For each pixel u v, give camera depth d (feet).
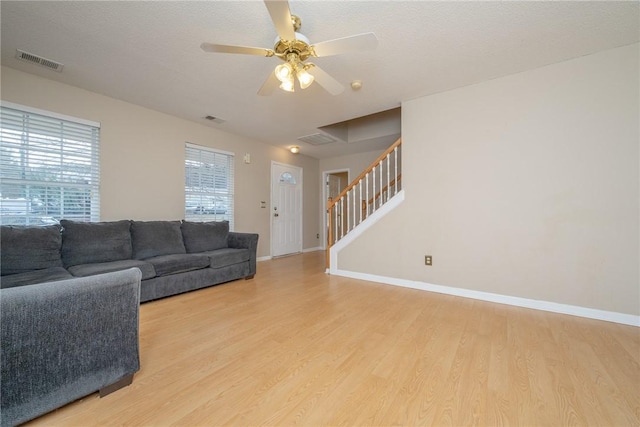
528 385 4.46
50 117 8.64
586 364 5.07
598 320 7.20
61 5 5.48
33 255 7.20
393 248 10.87
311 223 20.94
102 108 9.75
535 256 8.11
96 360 4.06
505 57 7.45
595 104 7.32
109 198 9.94
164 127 11.61
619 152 7.07
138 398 4.15
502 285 8.60
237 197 14.92
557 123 7.80
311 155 20.25
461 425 3.62
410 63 7.72
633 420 3.69
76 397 3.85
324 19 5.85
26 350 3.41
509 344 5.87
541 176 8.03
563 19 5.90
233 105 10.73
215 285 10.74
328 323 7.04
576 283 7.55
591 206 7.38
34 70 8.05
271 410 3.92
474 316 7.49
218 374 4.80
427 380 4.61
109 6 5.51
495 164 8.71
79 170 9.29
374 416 3.80
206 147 13.30
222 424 3.65
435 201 9.82
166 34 6.45
